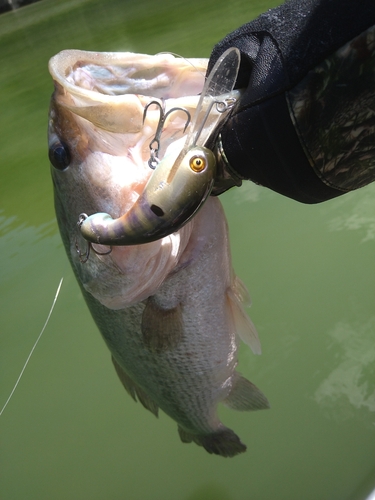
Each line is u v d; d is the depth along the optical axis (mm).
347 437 583
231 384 438
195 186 216
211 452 498
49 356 794
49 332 822
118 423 701
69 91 268
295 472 577
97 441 685
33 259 939
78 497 635
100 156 289
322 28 197
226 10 1986
